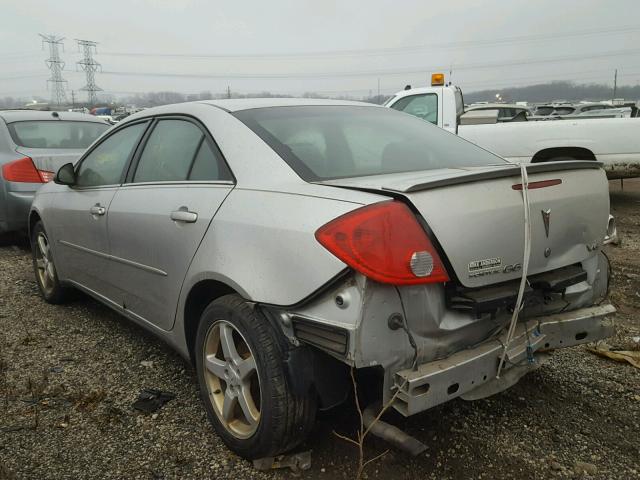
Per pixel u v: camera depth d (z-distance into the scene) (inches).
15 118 274.5
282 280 87.5
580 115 547.8
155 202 120.8
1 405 119.6
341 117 124.3
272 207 93.5
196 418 115.0
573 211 98.2
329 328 81.8
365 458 99.6
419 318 83.0
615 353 139.8
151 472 97.9
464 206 85.1
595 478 95.0
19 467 99.0
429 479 94.6
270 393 89.4
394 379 82.5
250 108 120.0
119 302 141.9
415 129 130.0
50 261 183.2
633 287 197.5
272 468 97.6
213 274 99.7
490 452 101.7
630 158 307.4
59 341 154.6
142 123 141.4
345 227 81.0
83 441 107.1
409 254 79.9
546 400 119.9
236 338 100.4
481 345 90.0
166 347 150.3
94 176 155.3
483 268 86.0
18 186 247.4
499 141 331.3
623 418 113.0
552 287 95.1
